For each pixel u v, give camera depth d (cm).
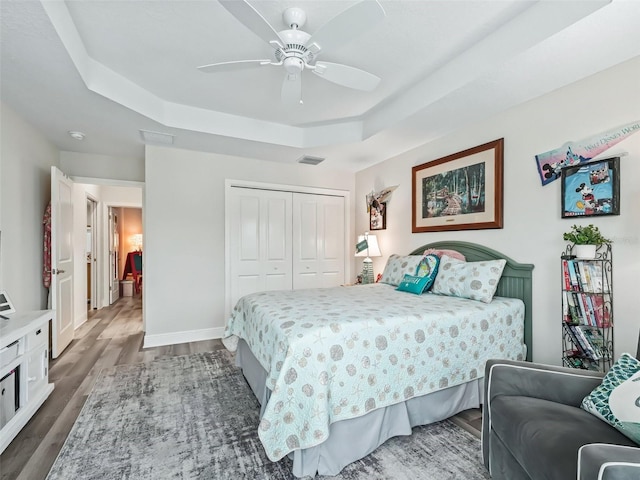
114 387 256
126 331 426
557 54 188
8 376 187
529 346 245
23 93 238
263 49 218
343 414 163
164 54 225
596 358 196
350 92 281
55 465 164
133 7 179
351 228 497
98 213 583
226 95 289
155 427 199
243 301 271
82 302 466
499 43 198
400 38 207
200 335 390
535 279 244
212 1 174
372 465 166
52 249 315
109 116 281
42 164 330
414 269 316
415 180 367
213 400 235
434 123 297
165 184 374
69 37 189
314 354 161
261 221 433
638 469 84
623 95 197
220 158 404
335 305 223
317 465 156
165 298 374
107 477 156
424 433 194
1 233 256
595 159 210
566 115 226
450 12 183
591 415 127
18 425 190
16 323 208
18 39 176
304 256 462
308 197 467
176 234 380
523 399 142
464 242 304
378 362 178
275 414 152
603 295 197
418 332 193
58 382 265
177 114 309
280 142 359
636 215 191
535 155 245
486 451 155
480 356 218
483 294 243
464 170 304
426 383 193
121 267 770
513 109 262
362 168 476
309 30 199
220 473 159
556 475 103
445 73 239
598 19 158
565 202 224
